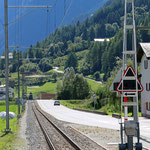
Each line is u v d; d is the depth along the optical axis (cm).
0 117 7244
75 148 2197
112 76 8069
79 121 5422
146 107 6369
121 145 1583
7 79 3394
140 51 6391
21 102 10106
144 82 6412
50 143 2358
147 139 2669
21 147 2320
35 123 5016
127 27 2148
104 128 3916
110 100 7731
